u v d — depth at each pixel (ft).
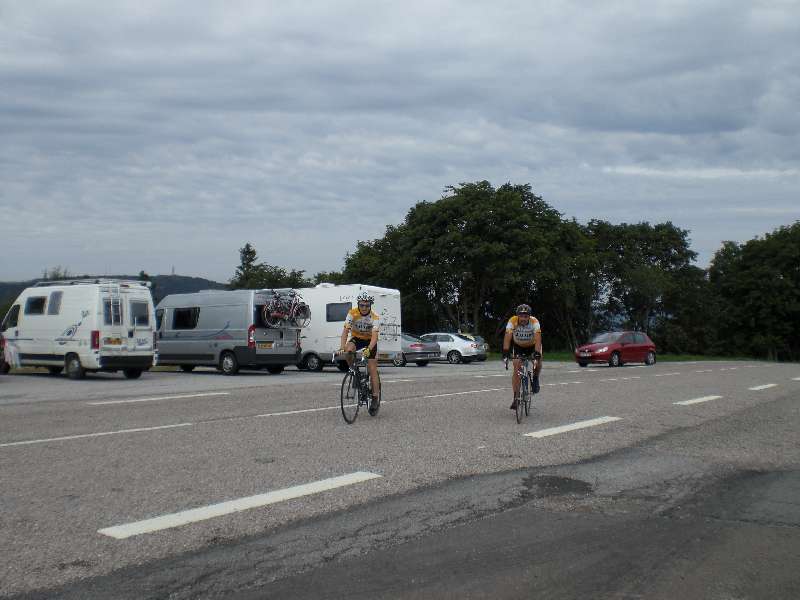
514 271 156.46
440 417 37.63
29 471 23.59
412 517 18.57
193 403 44.04
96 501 19.84
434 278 160.97
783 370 96.27
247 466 24.52
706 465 25.82
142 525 17.63
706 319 238.27
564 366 110.01
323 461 25.44
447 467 24.67
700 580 14.39
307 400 45.75
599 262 198.08
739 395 53.62
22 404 44.19
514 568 14.94
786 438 32.30
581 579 14.37
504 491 21.47
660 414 40.37
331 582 14.08
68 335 67.72
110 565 14.94
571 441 30.48
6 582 13.98
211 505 19.47
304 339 85.76
